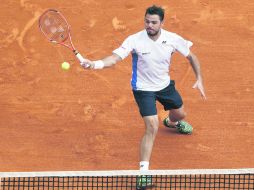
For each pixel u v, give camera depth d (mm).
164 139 34562
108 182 30594
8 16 43344
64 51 40844
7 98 37406
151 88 31547
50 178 30734
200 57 40406
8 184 30438
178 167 32500
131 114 36406
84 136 34719
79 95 37656
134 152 33656
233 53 40781
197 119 36000
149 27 30328
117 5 44156
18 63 40000
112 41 41688
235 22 43125
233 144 34219
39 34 42094
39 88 38156
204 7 44125
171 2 44469
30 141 34281
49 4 44250
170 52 31188
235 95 37688
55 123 35656
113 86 38312
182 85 38375
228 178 30219
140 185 30094
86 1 44469
